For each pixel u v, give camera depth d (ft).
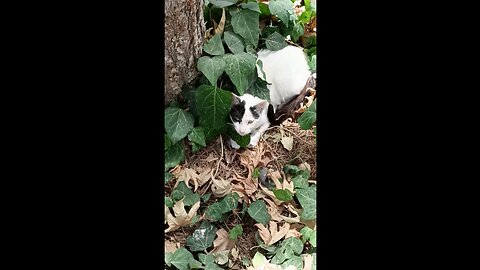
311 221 5.13
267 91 5.17
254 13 5.07
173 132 4.87
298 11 5.44
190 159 5.08
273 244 5.15
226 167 5.12
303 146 5.25
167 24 4.59
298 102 5.23
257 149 5.18
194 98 5.02
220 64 4.91
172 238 5.03
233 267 5.09
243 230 5.17
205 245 5.06
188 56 4.89
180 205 4.96
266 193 5.14
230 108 4.93
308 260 5.09
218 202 5.09
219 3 5.00
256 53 5.19
